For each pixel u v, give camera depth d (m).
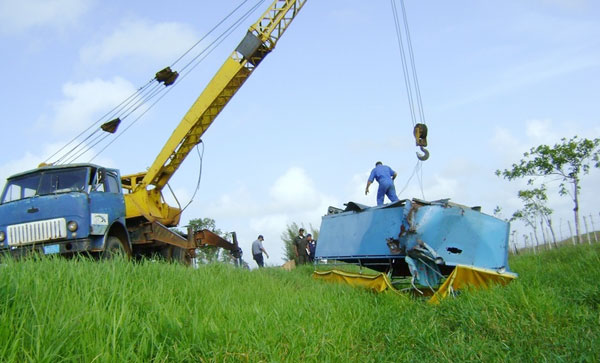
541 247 24.03
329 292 9.38
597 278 9.09
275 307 6.91
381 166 13.34
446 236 9.77
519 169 21.05
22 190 11.96
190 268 9.19
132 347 4.52
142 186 17.34
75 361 4.17
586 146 19.72
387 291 9.62
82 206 11.48
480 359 5.39
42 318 4.65
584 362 5.02
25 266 6.21
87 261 7.64
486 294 8.02
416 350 5.94
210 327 5.32
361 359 5.46
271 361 4.79
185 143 18.33
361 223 11.59
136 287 6.50
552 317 6.63
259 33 18.25
